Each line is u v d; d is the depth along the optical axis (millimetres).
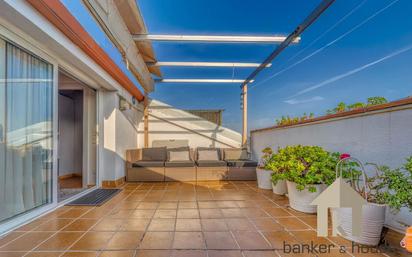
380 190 2371
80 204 3273
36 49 2570
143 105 6672
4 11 1874
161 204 3305
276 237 2244
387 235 2248
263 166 4680
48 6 2039
